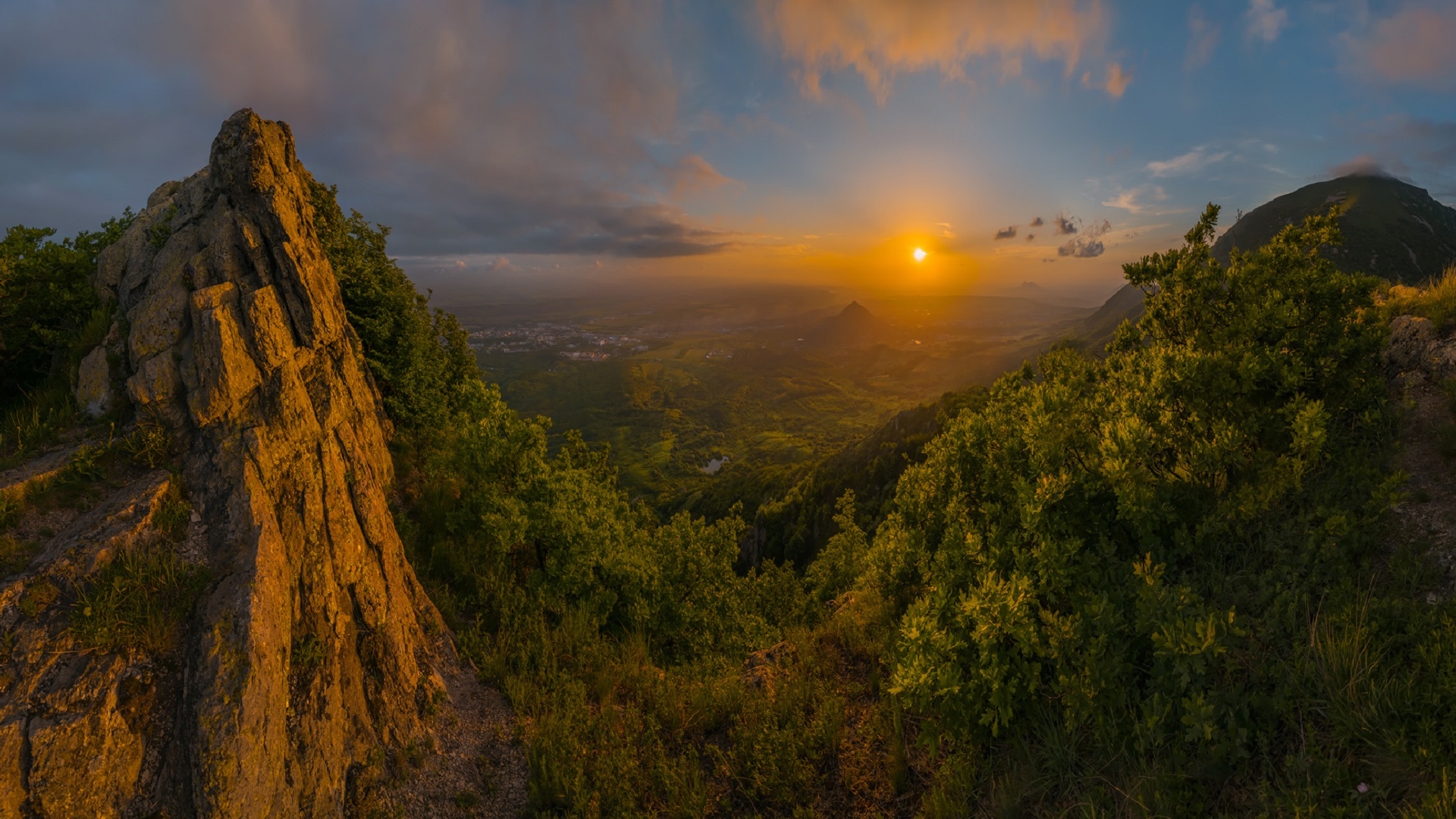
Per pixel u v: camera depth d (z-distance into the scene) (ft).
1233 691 12.85
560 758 23.61
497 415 39.32
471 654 29.84
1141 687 15.21
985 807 15.96
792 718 23.71
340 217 48.78
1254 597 14.64
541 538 37.50
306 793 19.16
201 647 17.90
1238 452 16.53
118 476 21.22
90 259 34.68
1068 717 14.76
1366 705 11.42
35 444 22.08
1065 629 15.58
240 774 16.97
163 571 18.86
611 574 42.01
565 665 30.96
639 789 22.39
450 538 39.55
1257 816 11.34
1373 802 10.59
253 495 21.16
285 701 19.42
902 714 21.72
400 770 22.35
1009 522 20.66
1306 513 15.40
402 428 50.11
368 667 23.89
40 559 17.94
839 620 32.35
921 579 26.53
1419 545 13.57
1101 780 13.98
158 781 16.63
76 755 15.58
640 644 36.78
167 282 24.84
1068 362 25.54
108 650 17.13
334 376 29.04
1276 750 12.31
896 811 18.74
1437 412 16.62
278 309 25.32
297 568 22.06
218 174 27.63
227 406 22.41
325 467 25.03
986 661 16.58
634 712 26.35
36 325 31.81
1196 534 16.35
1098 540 18.24
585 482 47.55
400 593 27.76
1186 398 17.89
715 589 53.72
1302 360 17.65
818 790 20.36
